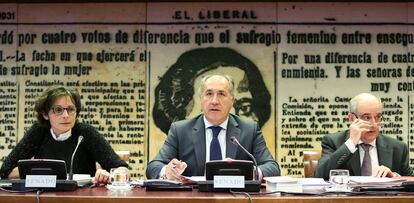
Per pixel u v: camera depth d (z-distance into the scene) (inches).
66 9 194.9
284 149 191.3
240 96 192.5
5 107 193.8
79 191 94.9
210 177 95.0
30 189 95.2
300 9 193.0
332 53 192.2
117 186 102.3
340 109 191.3
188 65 193.2
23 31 195.0
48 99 125.0
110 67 193.9
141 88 193.5
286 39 192.9
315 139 191.5
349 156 124.5
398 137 190.7
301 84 192.1
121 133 193.0
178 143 129.1
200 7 193.6
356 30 192.5
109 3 194.5
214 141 127.5
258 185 93.5
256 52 192.9
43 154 129.4
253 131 130.0
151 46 193.9
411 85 191.2
